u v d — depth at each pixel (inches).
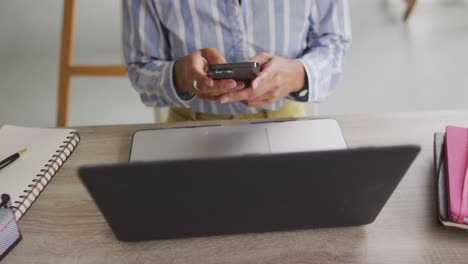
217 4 32.2
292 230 22.3
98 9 90.0
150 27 34.0
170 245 21.8
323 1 33.7
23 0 92.5
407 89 70.8
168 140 26.6
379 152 16.3
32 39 83.2
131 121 68.2
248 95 28.2
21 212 23.1
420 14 84.8
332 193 18.9
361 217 21.5
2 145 27.5
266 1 32.2
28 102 71.6
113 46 81.4
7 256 21.3
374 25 83.2
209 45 34.2
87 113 69.8
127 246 21.8
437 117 29.4
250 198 18.7
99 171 15.9
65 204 24.0
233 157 16.1
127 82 74.9
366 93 70.6
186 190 17.6
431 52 77.0
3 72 77.0
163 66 32.8
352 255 21.1
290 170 16.9
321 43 35.5
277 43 34.4
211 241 21.9
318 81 32.2
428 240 21.6
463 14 84.3
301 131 26.8
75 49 81.0
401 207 23.2
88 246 21.8
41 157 26.5
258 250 21.5
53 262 21.1
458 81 71.5
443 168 24.1
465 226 21.4
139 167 15.9
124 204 18.3
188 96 33.6
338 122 29.1
